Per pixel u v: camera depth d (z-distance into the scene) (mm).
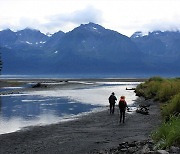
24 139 19703
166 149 10812
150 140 13930
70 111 36719
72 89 90562
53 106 43062
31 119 30234
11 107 41906
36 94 68812
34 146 17172
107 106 41906
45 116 32438
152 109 33688
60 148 16109
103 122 26141
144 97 50906
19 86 109312
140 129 21188
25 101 51094
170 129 12555
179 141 11281
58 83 132125
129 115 30125
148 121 24984
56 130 22828
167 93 40438
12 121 28969
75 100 52750
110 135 19328
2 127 25406
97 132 20922
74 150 15383
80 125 25000
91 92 75500
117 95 61938
